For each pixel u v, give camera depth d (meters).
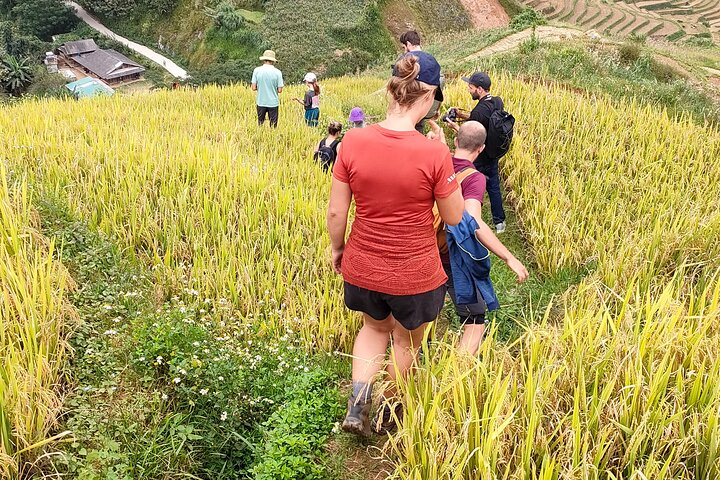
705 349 3.89
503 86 12.68
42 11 82.31
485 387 3.63
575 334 4.00
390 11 65.38
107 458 3.42
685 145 10.02
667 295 4.32
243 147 10.23
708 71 20.81
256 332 5.07
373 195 3.37
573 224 7.48
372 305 3.64
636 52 19.62
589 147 9.78
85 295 4.88
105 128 9.64
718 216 6.63
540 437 3.29
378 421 3.79
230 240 6.27
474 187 4.60
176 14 80.00
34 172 7.20
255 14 71.44
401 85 3.28
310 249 6.08
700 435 3.27
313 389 4.39
